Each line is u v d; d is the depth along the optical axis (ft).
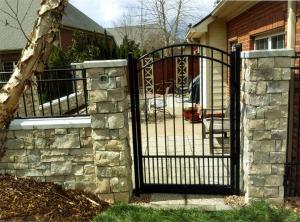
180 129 26.27
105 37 48.98
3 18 58.44
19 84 9.18
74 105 27.63
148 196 13.48
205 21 28.43
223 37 30.12
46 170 13.20
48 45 8.98
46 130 12.86
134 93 12.96
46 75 19.95
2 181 12.57
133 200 13.15
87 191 13.26
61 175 13.23
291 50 10.98
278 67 11.16
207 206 12.37
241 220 11.01
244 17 22.98
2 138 9.75
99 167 12.75
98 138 12.50
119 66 11.94
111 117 12.29
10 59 58.13
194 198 13.12
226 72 29.25
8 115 9.50
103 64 11.91
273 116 11.48
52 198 12.15
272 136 11.60
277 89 11.30
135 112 13.14
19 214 10.87
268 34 18.24
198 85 32.14
